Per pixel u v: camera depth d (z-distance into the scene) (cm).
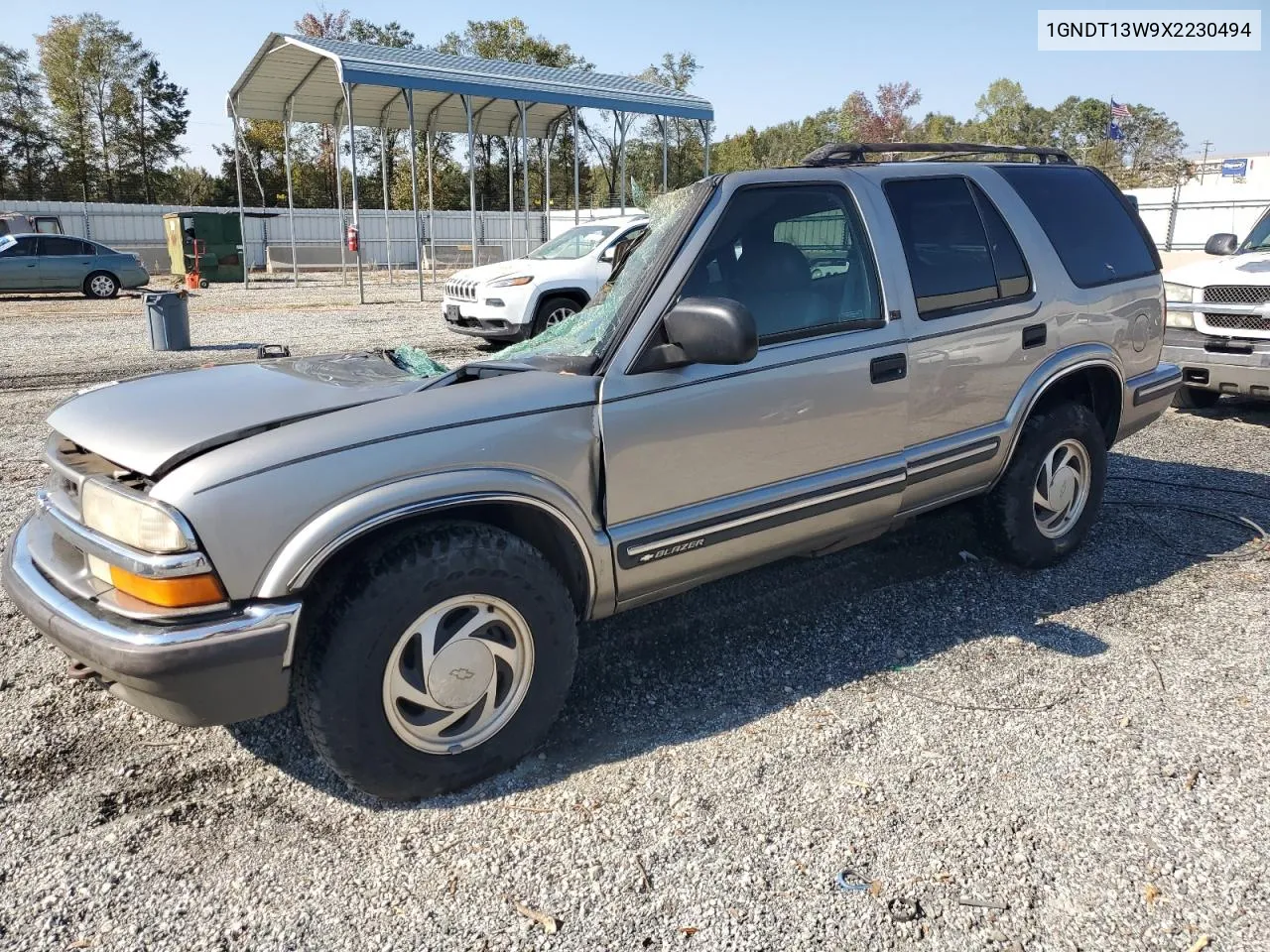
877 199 368
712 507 322
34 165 6456
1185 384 768
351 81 1902
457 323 1230
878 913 234
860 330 353
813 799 279
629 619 403
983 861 252
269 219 3666
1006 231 412
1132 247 471
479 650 276
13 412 833
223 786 290
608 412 294
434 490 263
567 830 267
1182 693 338
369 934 229
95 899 240
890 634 390
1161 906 235
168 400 296
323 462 253
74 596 261
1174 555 473
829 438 347
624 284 329
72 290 2159
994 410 403
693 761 300
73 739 315
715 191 324
